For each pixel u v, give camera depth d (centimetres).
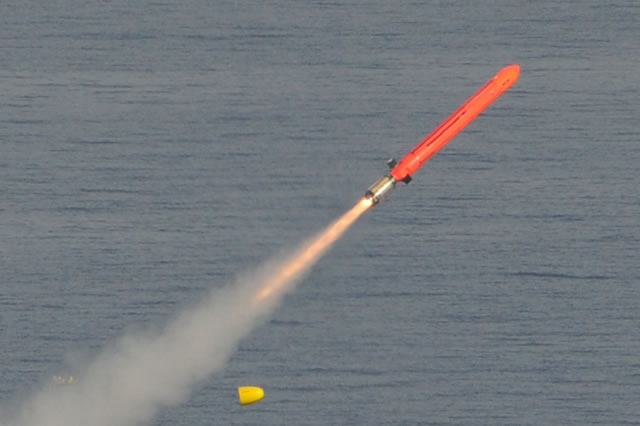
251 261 17100
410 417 15125
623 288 16838
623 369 15800
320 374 15675
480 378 15688
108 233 17575
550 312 16550
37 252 17275
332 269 17088
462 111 11356
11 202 18188
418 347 16012
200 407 15312
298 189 18150
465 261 17275
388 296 16662
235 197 18138
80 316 16300
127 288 16712
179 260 17100
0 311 16362
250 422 15138
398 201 18150
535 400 15425
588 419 15138
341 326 16350
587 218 17938
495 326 16338
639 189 18362
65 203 18150
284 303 16612
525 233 17638
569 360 15862
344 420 15112
